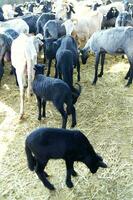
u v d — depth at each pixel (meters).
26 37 3.18
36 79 2.82
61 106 2.67
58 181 2.30
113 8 5.29
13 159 2.53
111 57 4.48
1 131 2.88
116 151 2.58
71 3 5.80
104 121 2.98
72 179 2.31
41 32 4.77
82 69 4.14
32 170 2.17
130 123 2.95
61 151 2.07
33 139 2.05
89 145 2.12
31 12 5.87
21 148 2.65
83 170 2.38
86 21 4.68
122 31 3.40
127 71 4.02
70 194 2.20
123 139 2.73
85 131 2.84
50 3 6.21
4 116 3.11
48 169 2.42
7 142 2.73
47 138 2.05
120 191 2.21
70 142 2.07
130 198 2.15
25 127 2.93
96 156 2.15
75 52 3.52
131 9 5.68
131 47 3.40
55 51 3.69
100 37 3.55
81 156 2.11
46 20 4.75
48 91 2.69
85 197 2.17
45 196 2.19
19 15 5.82
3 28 4.14
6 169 2.43
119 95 3.44
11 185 2.29
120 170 2.38
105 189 2.23
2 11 5.62
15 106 3.28
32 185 2.29
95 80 3.69
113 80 3.79
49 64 3.84
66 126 2.89
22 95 3.00
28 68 2.90
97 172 2.36
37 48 3.57
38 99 2.90
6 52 3.71
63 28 4.50
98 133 2.82
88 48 3.82
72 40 3.63
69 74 3.12
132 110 3.14
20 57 2.92
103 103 3.29
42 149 2.05
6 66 4.26
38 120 3.02
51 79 2.74
